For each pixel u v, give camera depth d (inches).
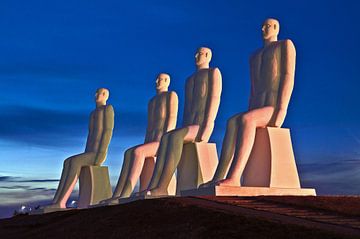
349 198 914.7
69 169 1461.6
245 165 1057.5
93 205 1369.3
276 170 1051.9
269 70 1090.7
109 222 870.4
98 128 1505.9
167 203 897.5
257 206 861.8
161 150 1208.8
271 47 1099.3
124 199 1232.2
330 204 864.9
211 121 1204.5
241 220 746.2
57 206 1427.2
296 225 711.7
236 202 890.1
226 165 1063.6
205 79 1226.6
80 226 911.7
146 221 824.9
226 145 1069.1
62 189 1451.8
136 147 1311.5
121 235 786.8
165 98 1352.1
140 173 1306.6
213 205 861.2
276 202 890.1
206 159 1204.5
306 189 1048.8
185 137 1193.4
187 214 815.7
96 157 1478.8
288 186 1054.4
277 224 720.3
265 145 1066.7
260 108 1056.2
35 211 1449.3
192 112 1240.8
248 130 1034.7
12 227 1140.5
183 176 1241.4
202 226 740.0
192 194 1043.3
